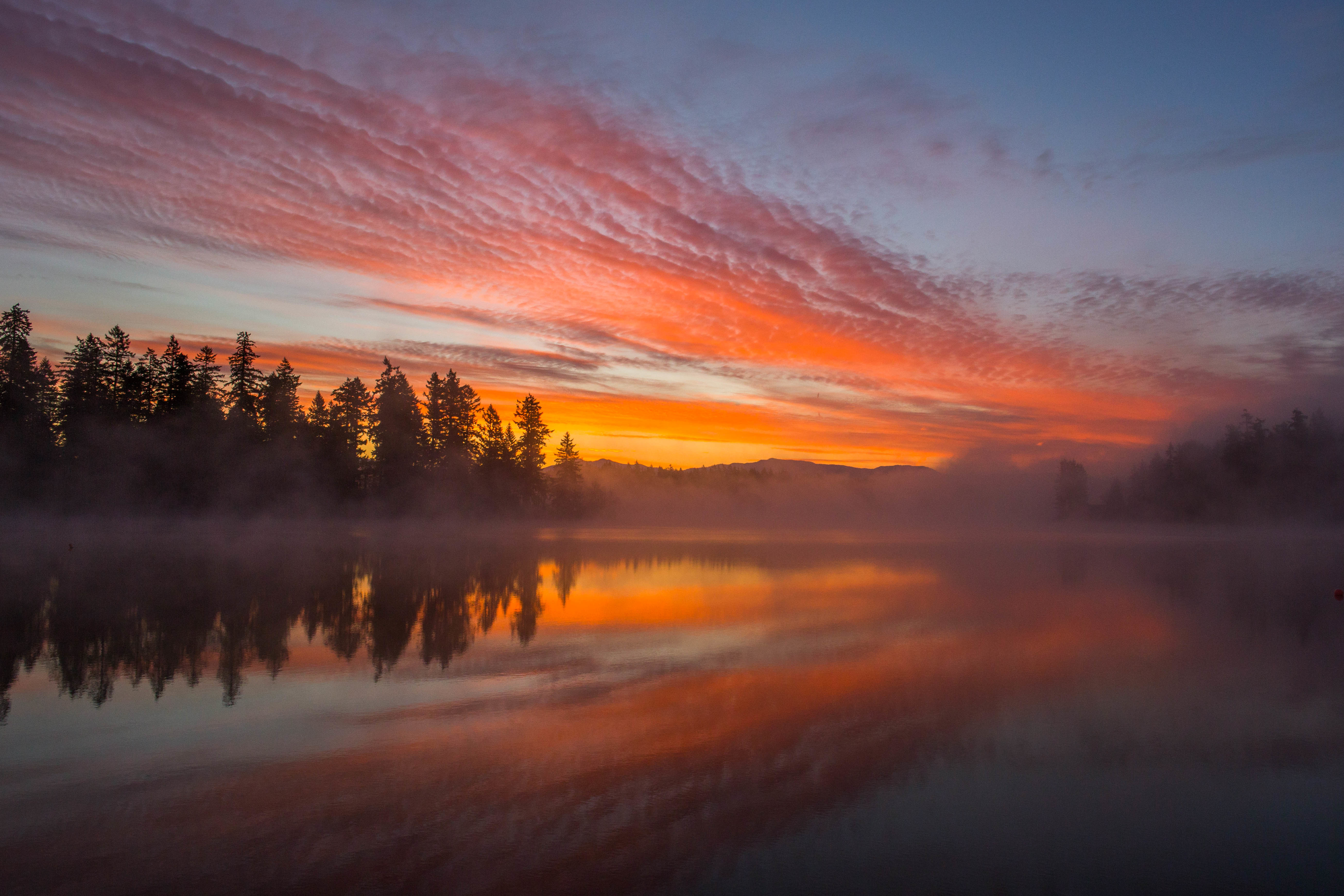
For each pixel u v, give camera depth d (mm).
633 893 4512
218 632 12672
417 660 10828
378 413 54000
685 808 5777
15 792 5914
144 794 5906
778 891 4562
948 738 7574
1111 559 32281
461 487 57219
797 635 13086
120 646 11445
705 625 14086
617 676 10000
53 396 41219
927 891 4605
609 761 6789
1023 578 23609
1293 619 15102
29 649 11180
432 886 4547
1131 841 5379
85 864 4762
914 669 10562
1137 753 7180
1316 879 4895
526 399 67250
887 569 26781
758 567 27281
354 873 4688
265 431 47344
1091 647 12188
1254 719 8297
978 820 5680
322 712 8195
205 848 5000
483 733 7551
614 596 18438
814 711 8461
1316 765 6930
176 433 43031
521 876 4688
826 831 5434
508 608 16109
